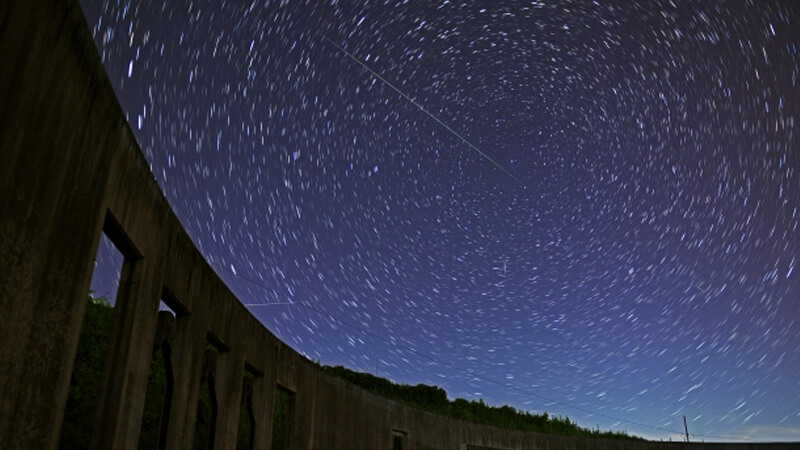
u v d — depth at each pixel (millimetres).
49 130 4742
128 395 6617
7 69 4148
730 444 27516
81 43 5137
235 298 10555
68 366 5281
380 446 17469
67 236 5125
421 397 32938
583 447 25531
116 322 6699
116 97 5938
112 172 5980
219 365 10172
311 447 13820
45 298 4840
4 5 4105
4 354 4324
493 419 32844
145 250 7016
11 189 4273
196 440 12984
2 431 4355
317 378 14594
